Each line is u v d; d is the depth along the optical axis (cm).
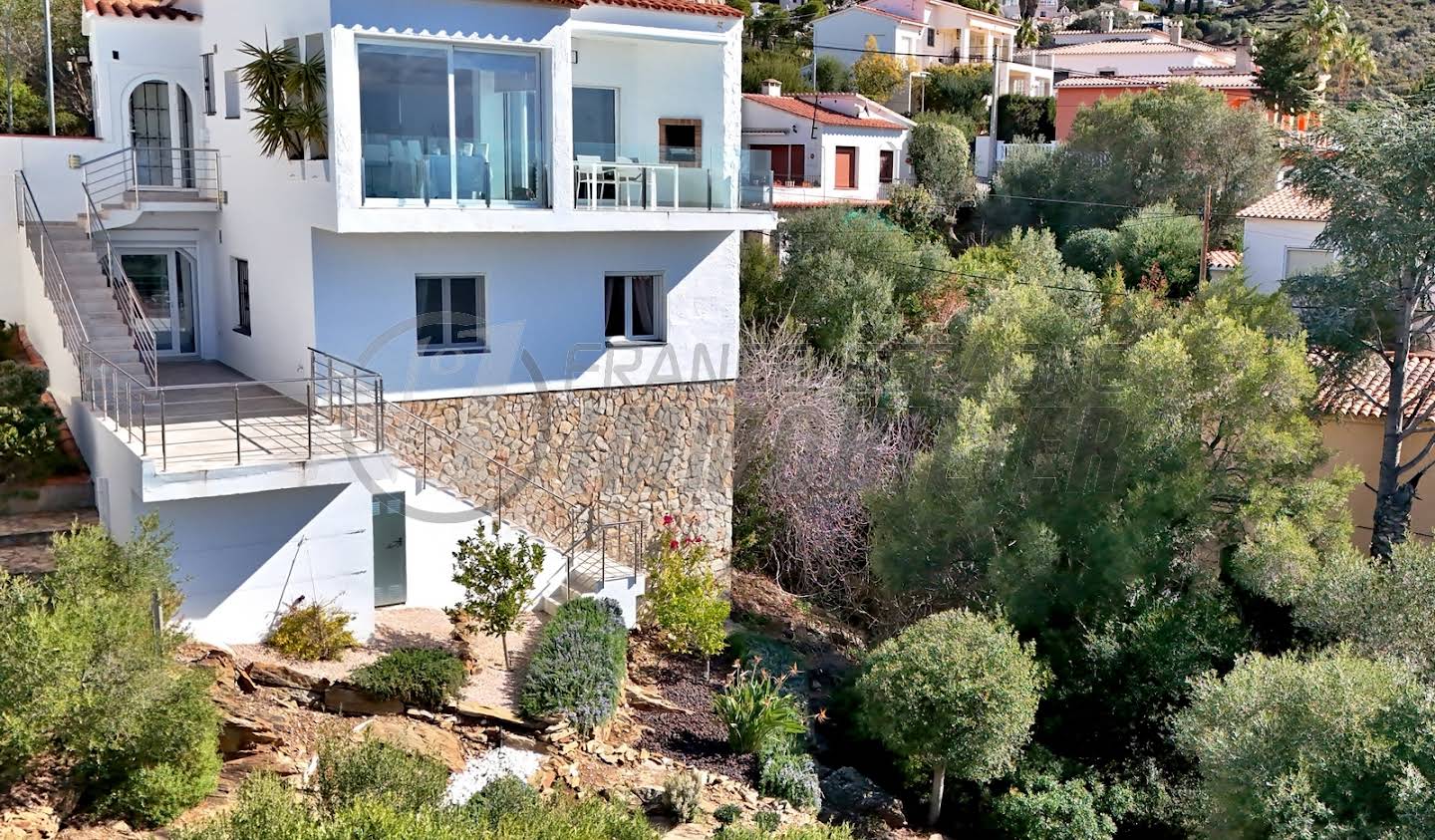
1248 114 4497
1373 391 2753
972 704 1705
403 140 1764
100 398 1788
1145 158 4547
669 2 2041
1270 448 2203
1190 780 1888
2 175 2120
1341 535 2219
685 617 1898
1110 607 2080
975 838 1786
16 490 1708
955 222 4688
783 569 2548
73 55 3597
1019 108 5897
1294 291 2652
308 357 1839
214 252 2253
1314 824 1402
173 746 1204
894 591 2238
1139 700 1977
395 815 1052
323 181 1736
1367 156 2522
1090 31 9394
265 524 1580
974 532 2133
